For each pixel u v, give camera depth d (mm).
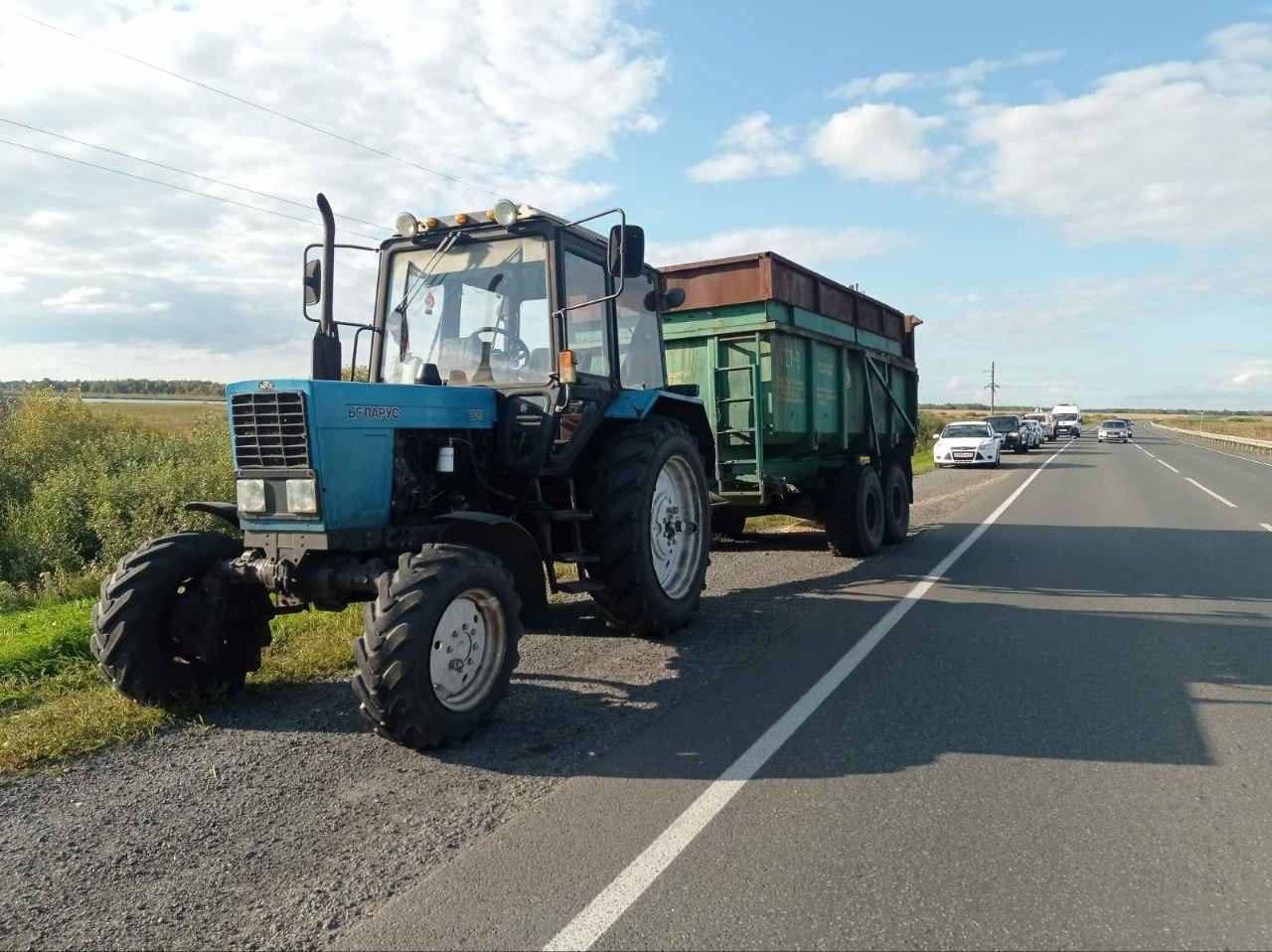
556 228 5785
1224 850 3291
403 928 2836
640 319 7453
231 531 12562
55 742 4496
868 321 12023
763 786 3898
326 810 3756
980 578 9031
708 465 7844
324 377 5543
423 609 4238
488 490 5707
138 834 3576
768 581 8984
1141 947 2688
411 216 6090
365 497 4852
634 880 3094
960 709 4922
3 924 2934
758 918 2852
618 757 4270
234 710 5121
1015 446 38844
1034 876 3104
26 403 20406
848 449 11422
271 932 2844
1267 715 4777
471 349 5992
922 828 3480
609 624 6621
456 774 4109
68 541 12945
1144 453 38781
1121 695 5156
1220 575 9078
